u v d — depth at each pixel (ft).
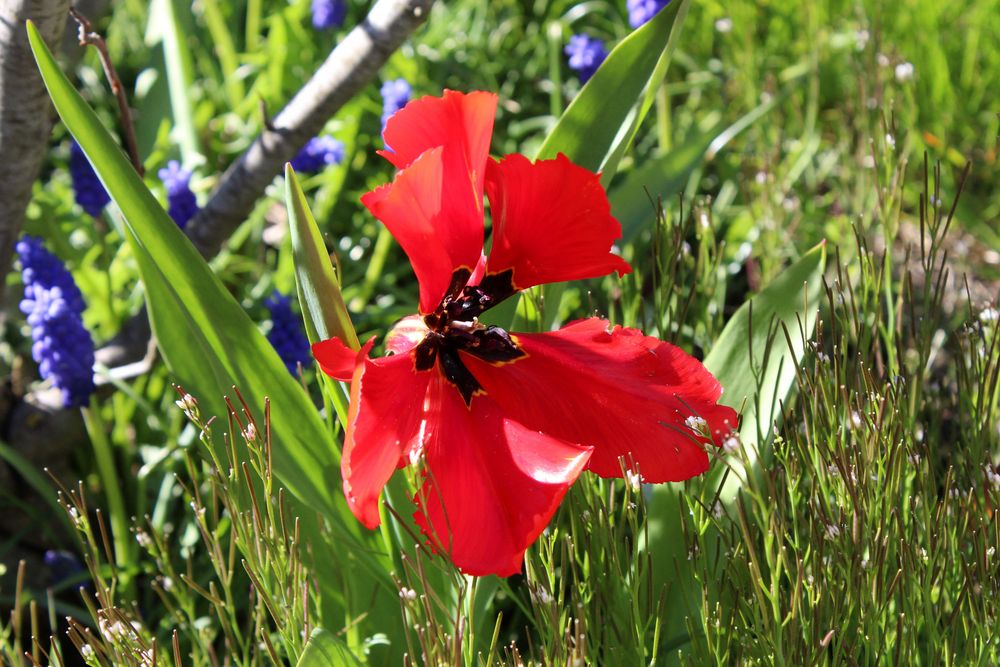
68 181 3.22
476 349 2.14
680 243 2.42
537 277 2.19
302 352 2.68
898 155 2.92
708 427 2.09
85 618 2.61
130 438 2.87
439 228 2.10
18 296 2.93
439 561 2.17
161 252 2.20
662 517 2.31
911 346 2.83
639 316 2.74
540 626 2.16
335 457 2.28
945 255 2.36
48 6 2.32
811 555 2.16
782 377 2.32
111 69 2.46
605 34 4.08
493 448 2.08
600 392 2.15
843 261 3.03
